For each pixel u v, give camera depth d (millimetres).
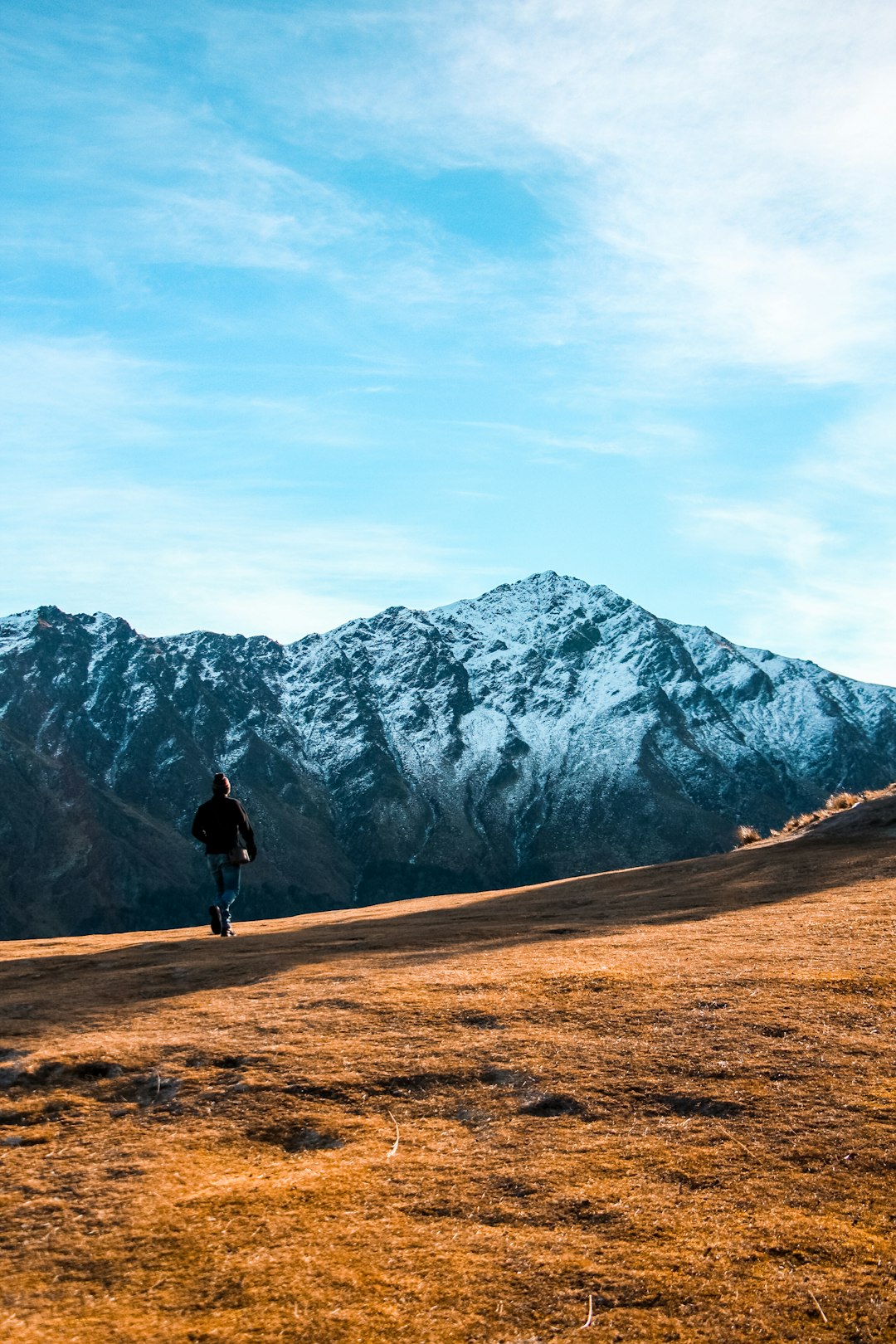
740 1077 6004
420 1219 4652
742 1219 4551
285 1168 5199
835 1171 4898
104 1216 4723
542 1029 6973
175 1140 5559
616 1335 3828
